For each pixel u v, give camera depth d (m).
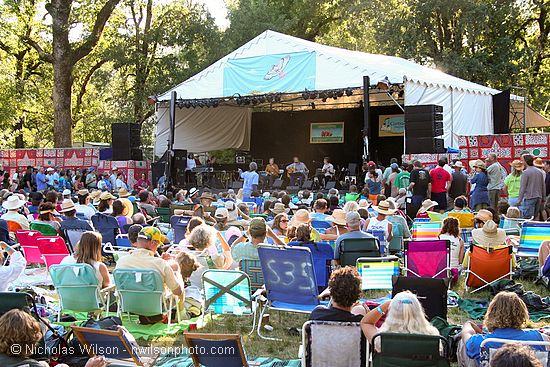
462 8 29.72
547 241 8.35
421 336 3.83
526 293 7.17
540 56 32.56
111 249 8.45
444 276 7.59
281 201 11.85
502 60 30.94
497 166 13.88
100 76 33.66
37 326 3.76
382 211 9.16
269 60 20.00
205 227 7.32
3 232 8.57
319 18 35.16
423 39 30.75
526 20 32.44
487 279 7.72
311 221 9.70
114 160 23.59
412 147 17.20
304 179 21.64
